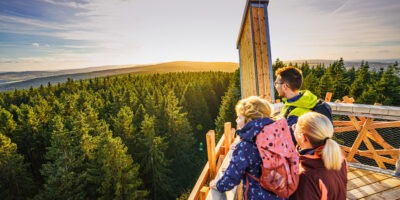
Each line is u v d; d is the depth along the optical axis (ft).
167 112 106.42
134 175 61.16
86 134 74.90
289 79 7.53
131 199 56.80
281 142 4.59
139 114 104.88
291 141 4.86
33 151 93.45
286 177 4.44
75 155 67.41
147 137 77.87
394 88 102.22
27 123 94.84
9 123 95.14
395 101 101.24
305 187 5.18
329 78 122.31
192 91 148.25
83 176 60.13
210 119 143.23
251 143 4.78
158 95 149.38
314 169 5.22
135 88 211.82
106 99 156.25
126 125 85.25
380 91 102.58
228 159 8.23
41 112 111.45
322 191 5.02
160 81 280.72
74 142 77.51
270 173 4.41
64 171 58.29
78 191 60.23
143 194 59.57
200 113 139.23
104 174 59.31
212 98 175.94
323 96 117.29
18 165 70.38
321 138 5.18
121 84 264.72
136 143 84.64
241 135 4.93
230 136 9.82
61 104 123.95
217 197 6.16
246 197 5.08
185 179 88.84
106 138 60.39
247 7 16.42
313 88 129.18
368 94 95.71
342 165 5.59
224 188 5.14
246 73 19.39
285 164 4.46
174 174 89.25
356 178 12.85
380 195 11.38
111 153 57.11
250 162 4.72
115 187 56.18
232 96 119.14
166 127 104.01
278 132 4.63
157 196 77.97
